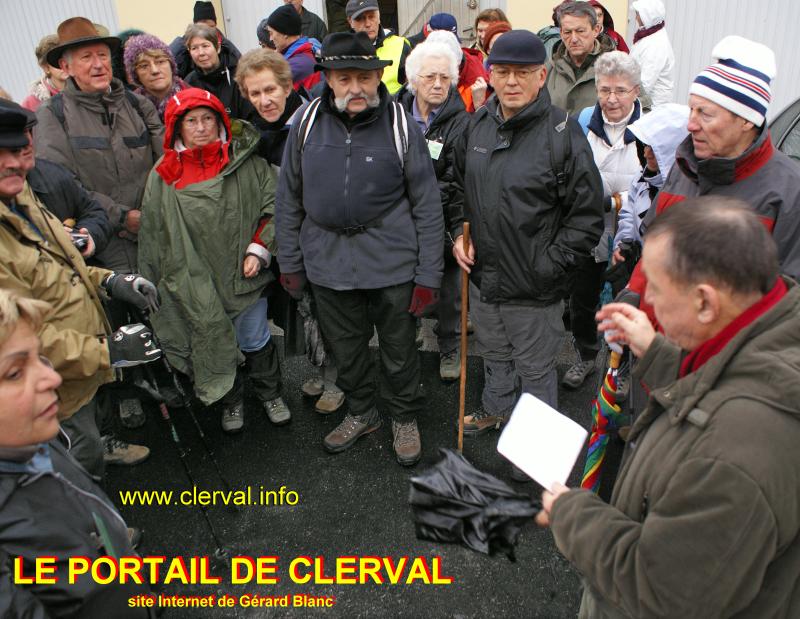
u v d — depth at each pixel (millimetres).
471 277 2674
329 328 2783
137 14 6746
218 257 2795
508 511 1477
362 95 2391
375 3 3992
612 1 5688
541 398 2682
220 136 2824
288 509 2654
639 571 1006
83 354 1952
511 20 6059
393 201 2570
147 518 2639
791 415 911
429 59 2939
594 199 2352
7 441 1099
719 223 987
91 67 2807
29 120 1987
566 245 2414
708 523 917
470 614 2143
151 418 3318
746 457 898
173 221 2734
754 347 973
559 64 3908
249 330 3035
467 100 3844
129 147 2994
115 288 2332
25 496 1125
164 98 3570
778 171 1789
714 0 5727
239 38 6820
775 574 985
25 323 1123
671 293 1033
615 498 1199
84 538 1185
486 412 2936
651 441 1102
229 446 3080
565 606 2156
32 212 2096
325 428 3182
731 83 1745
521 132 2361
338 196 2504
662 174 2363
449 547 2418
